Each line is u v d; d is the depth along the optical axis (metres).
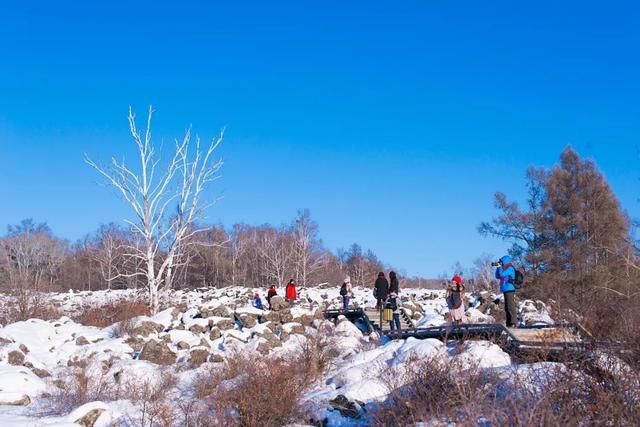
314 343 16.05
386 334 19.28
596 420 7.59
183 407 12.39
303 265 65.88
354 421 10.89
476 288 45.34
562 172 45.94
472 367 9.92
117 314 27.72
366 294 40.69
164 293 31.48
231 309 25.06
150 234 29.70
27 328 22.39
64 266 72.38
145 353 19.14
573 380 8.38
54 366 19.36
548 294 36.19
